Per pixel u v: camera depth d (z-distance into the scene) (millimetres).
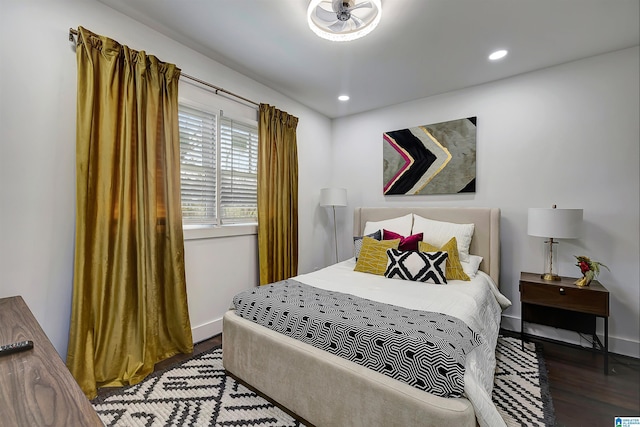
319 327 1566
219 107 2689
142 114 2035
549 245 2631
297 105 3598
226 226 2787
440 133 3287
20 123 1627
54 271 1755
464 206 3164
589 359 2273
